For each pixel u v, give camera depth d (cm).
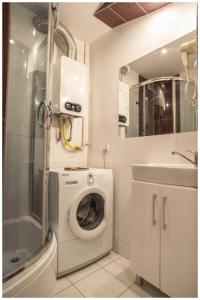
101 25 191
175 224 100
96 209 166
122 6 158
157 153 150
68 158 201
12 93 130
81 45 219
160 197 109
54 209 138
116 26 191
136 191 124
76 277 133
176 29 144
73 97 180
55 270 121
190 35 136
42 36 149
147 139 158
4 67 91
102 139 201
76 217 140
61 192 135
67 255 134
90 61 224
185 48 132
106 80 201
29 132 145
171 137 142
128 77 179
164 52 152
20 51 138
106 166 194
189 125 133
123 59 184
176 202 100
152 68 160
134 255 123
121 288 122
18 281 86
